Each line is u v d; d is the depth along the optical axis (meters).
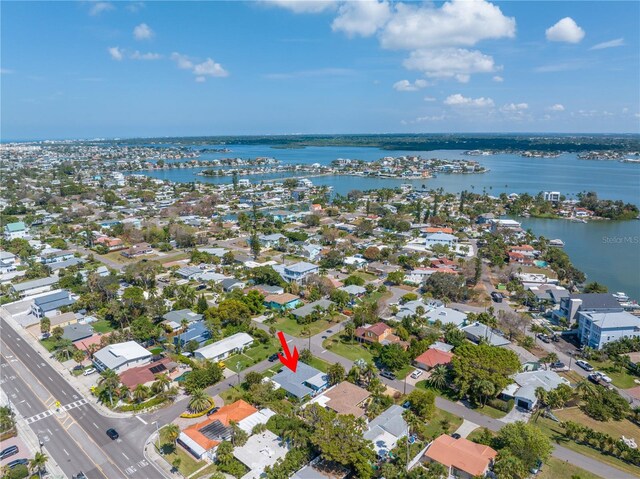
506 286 189.50
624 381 120.06
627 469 87.12
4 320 159.62
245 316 150.50
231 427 94.69
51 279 190.00
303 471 83.25
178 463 87.88
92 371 123.69
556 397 104.19
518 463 80.00
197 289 185.75
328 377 116.12
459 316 153.75
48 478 84.50
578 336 145.38
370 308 153.88
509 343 137.38
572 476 83.56
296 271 194.38
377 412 100.25
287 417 99.06
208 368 117.50
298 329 150.25
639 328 135.25
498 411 106.06
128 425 100.69
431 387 115.69
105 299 169.25
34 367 126.88
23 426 100.56
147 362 126.88
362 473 80.56
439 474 80.50
